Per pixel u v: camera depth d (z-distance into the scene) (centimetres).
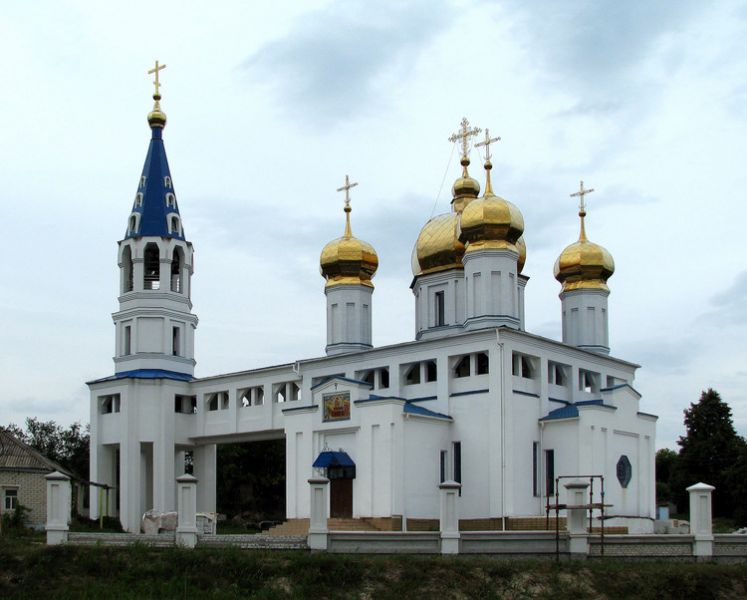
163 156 7969
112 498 7650
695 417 11244
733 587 4019
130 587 3672
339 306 7344
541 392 6269
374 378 6631
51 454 12150
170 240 7744
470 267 6556
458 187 7562
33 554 3816
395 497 5722
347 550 4078
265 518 10369
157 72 8100
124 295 7750
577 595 3831
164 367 7600
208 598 3600
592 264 7544
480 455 5994
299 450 6278
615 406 6334
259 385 7219
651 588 3916
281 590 3662
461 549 4181
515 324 6500
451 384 6216
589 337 7481
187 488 4100
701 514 4491
